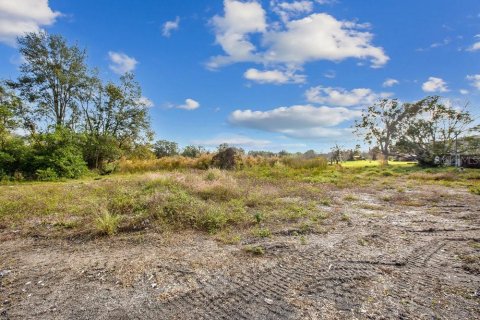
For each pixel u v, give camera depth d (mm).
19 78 20938
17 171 14500
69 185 11211
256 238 4945
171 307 2840
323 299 2975
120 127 22703
